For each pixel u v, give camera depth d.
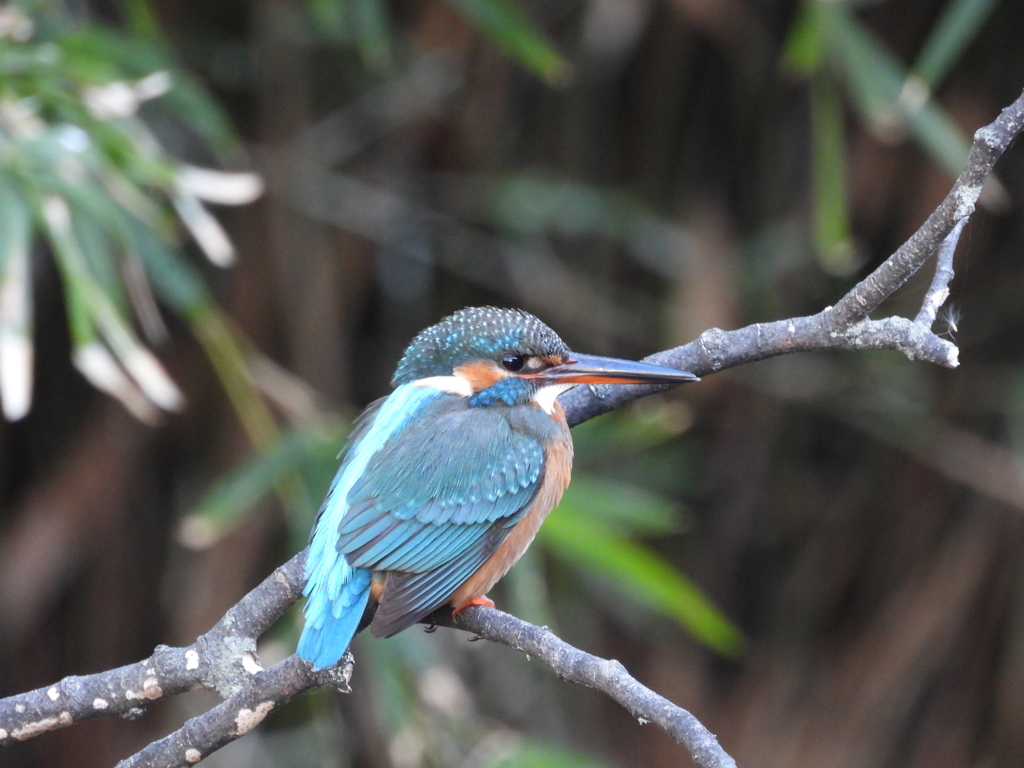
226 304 10.51
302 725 11.46
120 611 10.80
